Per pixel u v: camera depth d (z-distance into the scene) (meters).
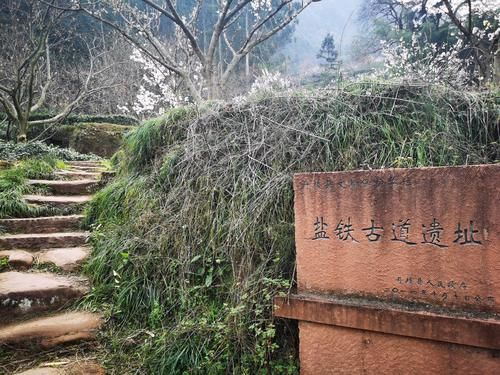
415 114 2.80
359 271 1.95
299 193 2.13
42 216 3.93
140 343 2.42
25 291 2.58
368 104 2.90
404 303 1.82
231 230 2.59
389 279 1.87
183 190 3.08
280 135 2.88
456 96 2.83
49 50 11.70
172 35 12.79
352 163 2.63
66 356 2.33
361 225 1.94
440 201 1.75
